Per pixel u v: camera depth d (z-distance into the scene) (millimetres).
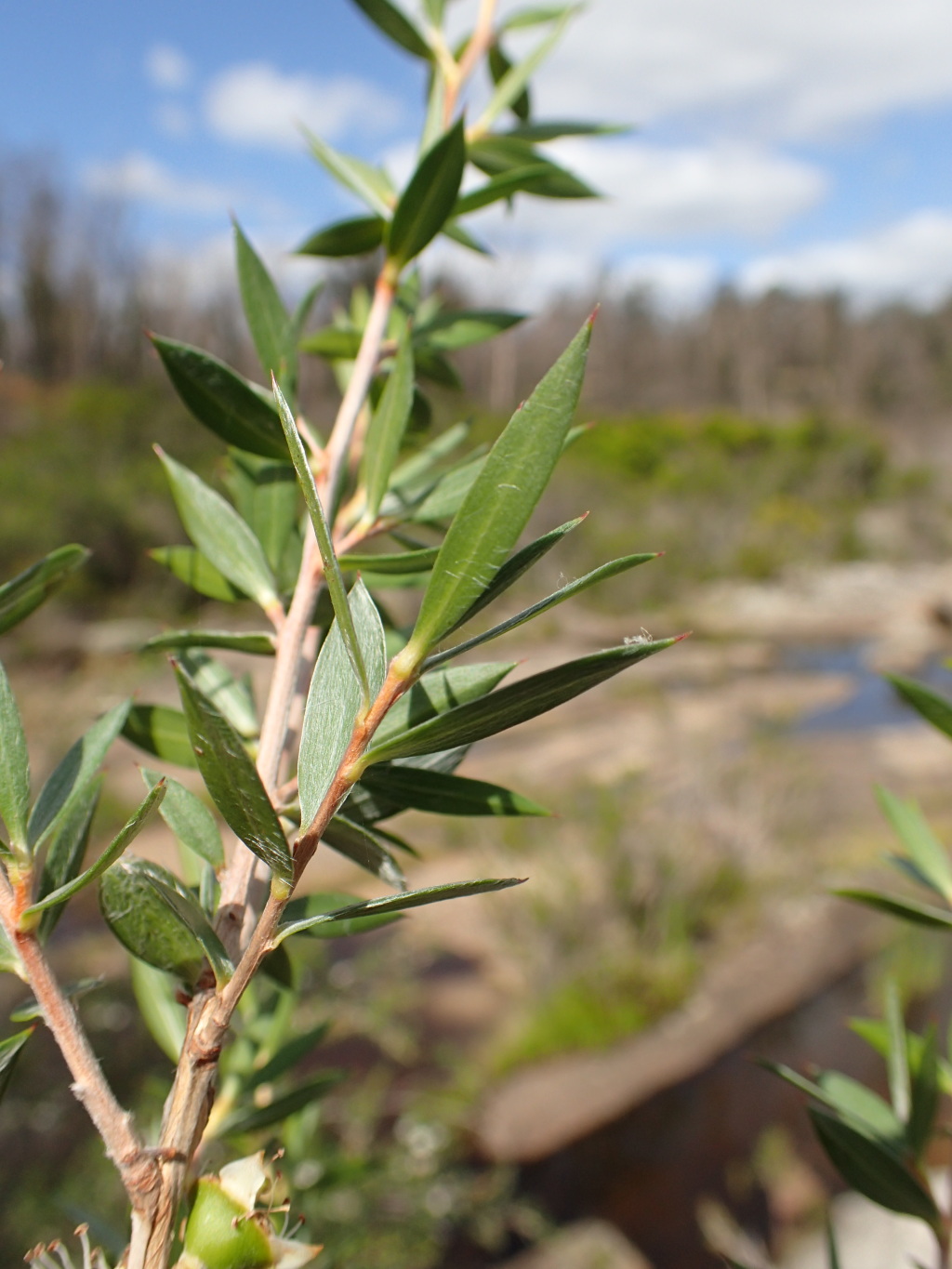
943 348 41312
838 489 24219
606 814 5918
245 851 383
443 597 294
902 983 5355
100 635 10789
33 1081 3123
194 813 390
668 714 9508
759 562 19062
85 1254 354
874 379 41000
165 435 14500
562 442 286
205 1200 321
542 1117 4168
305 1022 3498
